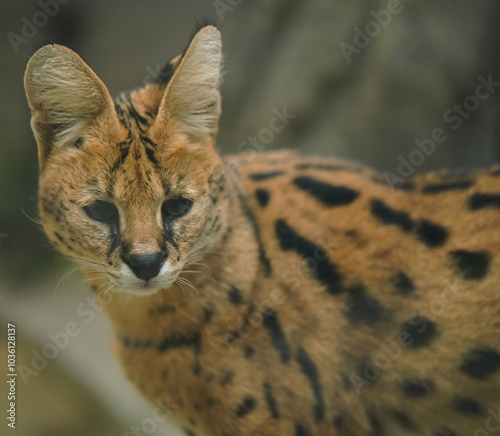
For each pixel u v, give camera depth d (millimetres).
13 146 18828
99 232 7027
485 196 7855
